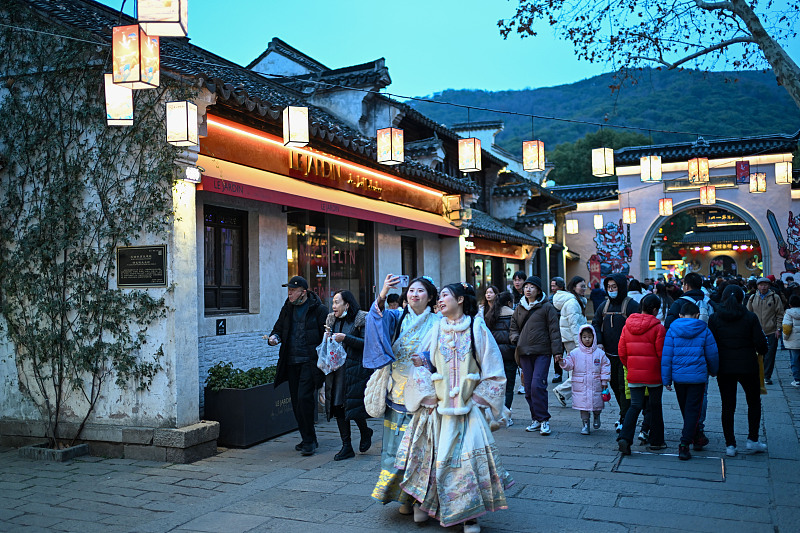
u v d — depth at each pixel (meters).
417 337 4.79
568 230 27.91
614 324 7.58
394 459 4.75
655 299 6.64
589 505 4.95
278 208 9.36
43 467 6.49
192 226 6.86
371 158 10.51
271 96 12.41
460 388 4.46
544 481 5.61
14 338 7.37
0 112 7.55
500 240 19.55
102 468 6.40
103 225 6.96
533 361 7.80
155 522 4.83
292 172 9.09
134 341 6.78
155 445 6.61
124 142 6.87
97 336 6.96
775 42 6.56
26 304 7.36
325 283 10.73
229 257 8.59
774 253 26.38
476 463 4.39
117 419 6.88
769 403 9.21
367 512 4.95
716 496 5.10
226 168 7.60
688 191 28.02
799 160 32.09
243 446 7.16
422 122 17.42
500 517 4.73
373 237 12.21
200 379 7.68
